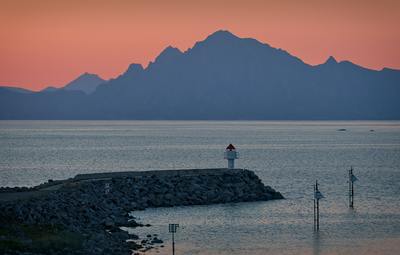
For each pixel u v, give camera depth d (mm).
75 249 85125
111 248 91125
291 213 129750
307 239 106562
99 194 131625
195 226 115312
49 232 90250
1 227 88625
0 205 96125
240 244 102438
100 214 115188
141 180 143875
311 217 125562
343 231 112688
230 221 120375
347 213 130125
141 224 115188
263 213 129375
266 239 106250
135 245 96125
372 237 108250
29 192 117875
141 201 136500
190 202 140375
